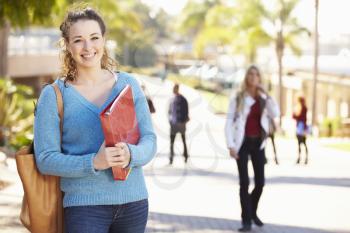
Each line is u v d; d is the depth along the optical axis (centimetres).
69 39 400
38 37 4791
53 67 4853
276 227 1058
